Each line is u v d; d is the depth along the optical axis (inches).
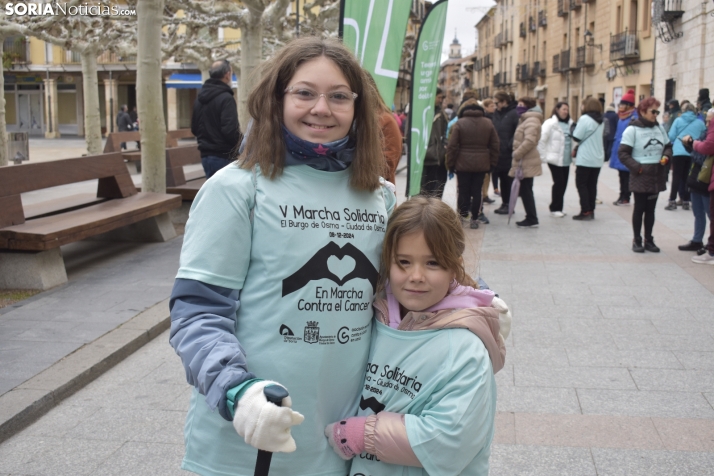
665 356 180.9
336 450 67.9
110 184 318.3
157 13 337.4
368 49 186.5
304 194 66.4
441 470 65.1
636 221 313.7
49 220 252.8
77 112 1756.9
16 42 1652.3
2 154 454.3
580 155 397.1
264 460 61.6
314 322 65.0
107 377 165.9
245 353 65.0
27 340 180.5
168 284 242.5
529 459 126.7
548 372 170.7
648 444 132.3
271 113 66.7
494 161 373.7
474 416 65.5
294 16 606.5
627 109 453.1
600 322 211.3
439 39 227.1
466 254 215.5
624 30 1087.6
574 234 361.7
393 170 187.2
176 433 137.3
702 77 776.9
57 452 129.0
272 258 64.5
